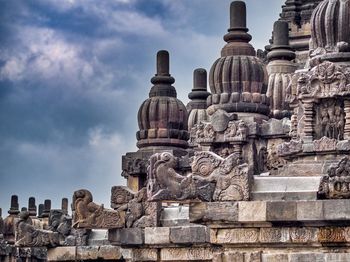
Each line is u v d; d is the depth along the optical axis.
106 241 70.00
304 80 51.62
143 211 58.88
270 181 47.88
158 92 74.38
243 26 69.88
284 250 47.53
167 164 48.41
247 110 68.12
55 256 70.38
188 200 48.12
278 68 71.19
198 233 57.25
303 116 51.78
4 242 95.00
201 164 48.19
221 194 47.88
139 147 73.94
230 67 68.69
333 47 52.09
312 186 47.44
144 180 72.94
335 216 46.53
